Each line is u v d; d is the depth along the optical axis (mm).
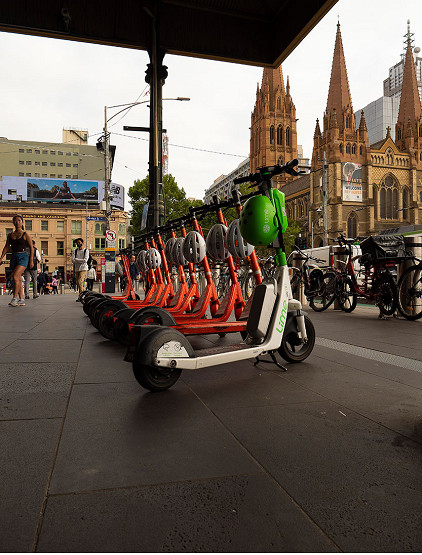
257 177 3256
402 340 4602
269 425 2041
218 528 1202
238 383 2824
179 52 10711
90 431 1938
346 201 67688
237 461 1646
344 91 71938
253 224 3084
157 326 2547
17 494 1376
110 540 1141
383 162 71062
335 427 2021
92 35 10070
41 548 1101
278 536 1170
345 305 8578
